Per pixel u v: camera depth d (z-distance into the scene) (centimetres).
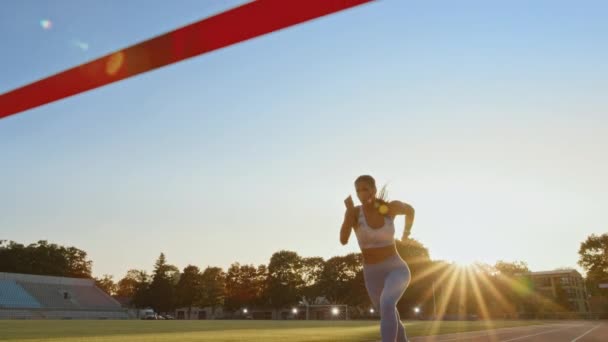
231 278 8675
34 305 5556
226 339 1218
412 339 1267
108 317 6175
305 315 8006
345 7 111
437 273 6538
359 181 280
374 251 282
